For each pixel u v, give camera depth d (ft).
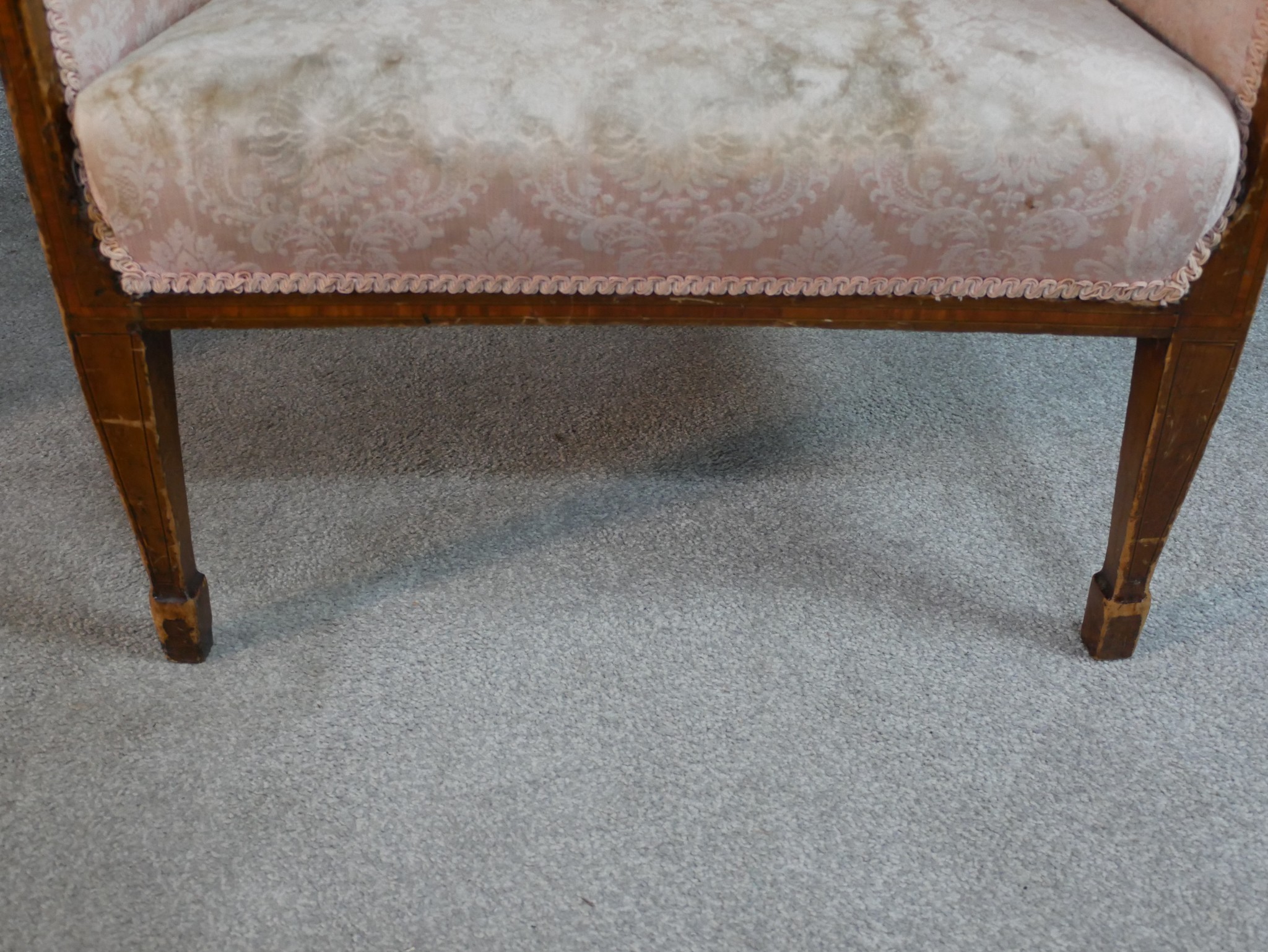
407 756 2.29
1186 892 2.06
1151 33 2.28
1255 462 3.25
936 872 2.08
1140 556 2.43
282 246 2.02
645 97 1.97
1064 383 3.63
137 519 2.32
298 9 2.17
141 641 2.57
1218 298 2.12
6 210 4.56
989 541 2.94
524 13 2.16
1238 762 2.33
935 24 2.13
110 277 2.06
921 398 3.55
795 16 2.16
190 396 3.46
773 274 2.10
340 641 2.57
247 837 2.12
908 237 2.04
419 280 2.08
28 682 2.44
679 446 3.30
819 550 2.89
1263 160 1.99
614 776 2.26
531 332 3.85
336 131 1.93
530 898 2.02
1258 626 2.68
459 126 1.94
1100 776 2.29
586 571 2.80
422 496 3.06
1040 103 1.97
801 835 2.15
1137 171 1.97
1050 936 1.98
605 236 2.03
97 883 2.02
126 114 1.90
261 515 2.97
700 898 2.03
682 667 2.52
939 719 2.41
